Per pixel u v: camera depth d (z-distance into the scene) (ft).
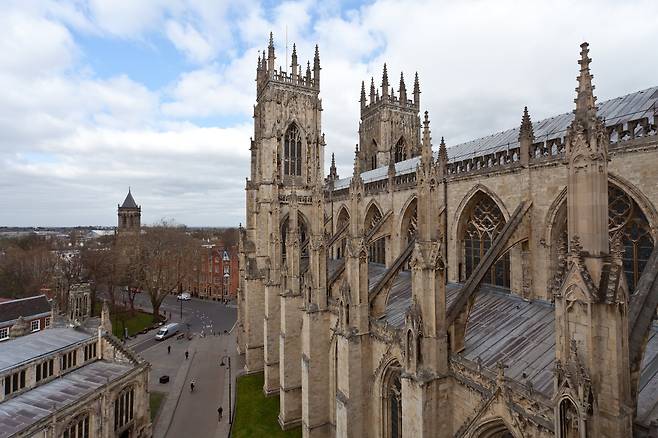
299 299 235.81
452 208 190.70
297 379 231.50
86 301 272.10
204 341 424.87
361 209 166.30
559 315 75.61
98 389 195.31
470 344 130.72
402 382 123.13
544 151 144.15
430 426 115.44
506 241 142.82
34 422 161.79
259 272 323.16
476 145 229.45
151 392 290.97
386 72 406.00
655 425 69.26
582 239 75.15
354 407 161.38
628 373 69.51
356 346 162.30
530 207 148.66
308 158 362.33
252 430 226.38
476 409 104.68
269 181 334.65
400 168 306.14
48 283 516.73
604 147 74.02
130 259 537.24
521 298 152.46
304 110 359.66
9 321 334.03
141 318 521.65
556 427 74.38
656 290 85.10
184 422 245.45
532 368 105.91
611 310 68.13
